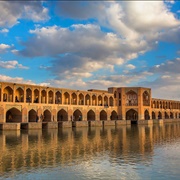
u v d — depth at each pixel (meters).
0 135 21.78
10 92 32.41
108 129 30.84
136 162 11.15
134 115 50.00
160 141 18.38
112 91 48.75
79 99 42.69
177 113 67.38
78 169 9.98
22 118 32.22
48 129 29.14
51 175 9.18
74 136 21.55
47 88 35.91
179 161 11.34
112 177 9.01
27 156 12.31
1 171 9.62
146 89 50.59
